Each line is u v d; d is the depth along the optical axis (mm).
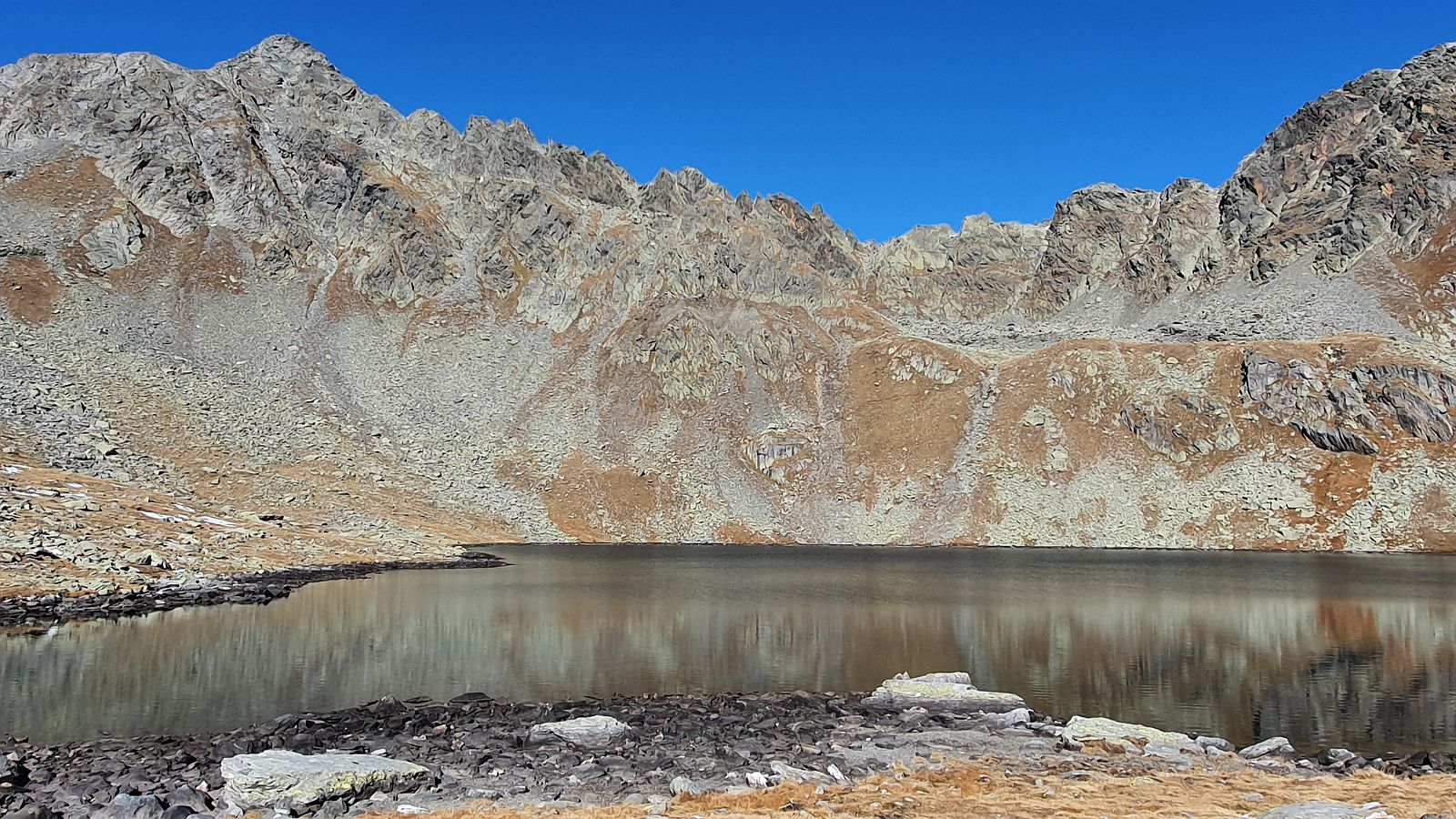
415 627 46625
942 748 25828
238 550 70250
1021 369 139125
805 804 19250
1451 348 139250
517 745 25344
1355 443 115875
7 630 42031
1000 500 119125
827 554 98250
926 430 132250
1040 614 53250
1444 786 21391
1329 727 29406
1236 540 109000
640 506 121688
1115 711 31562
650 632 46375
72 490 71312
